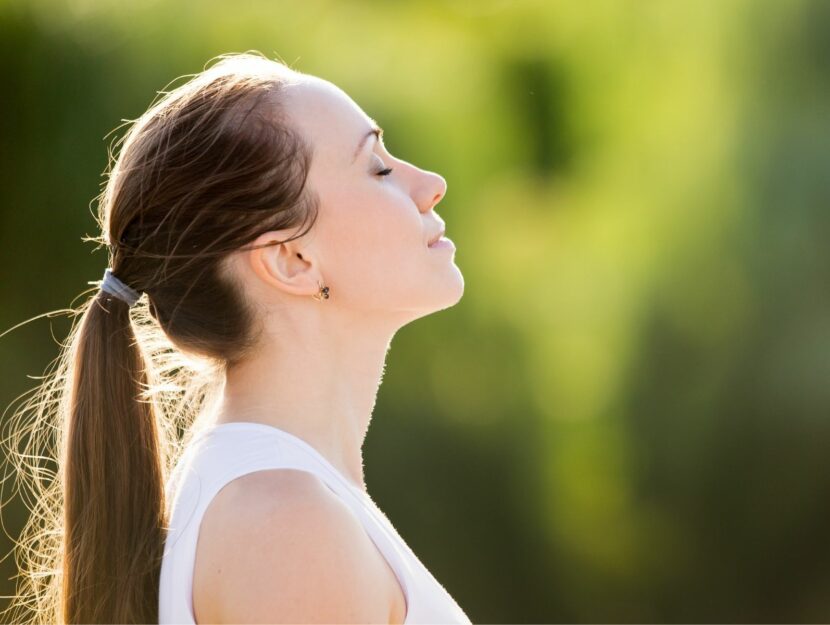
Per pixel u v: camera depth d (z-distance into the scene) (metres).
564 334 21.58
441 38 22.38
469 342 21.53
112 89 19.27
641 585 21.47
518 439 21.38
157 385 5.62
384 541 4.86
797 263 20.48
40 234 19.19
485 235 21.91
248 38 19.98
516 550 21.36
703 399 20.94
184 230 5.18
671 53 21.78
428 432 21.30
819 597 21.08
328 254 5.23
